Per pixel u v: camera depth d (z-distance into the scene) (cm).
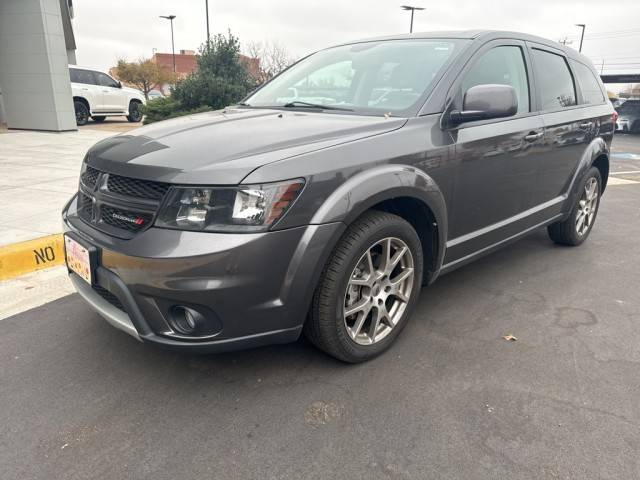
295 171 226
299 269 228
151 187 229
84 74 1662
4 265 387
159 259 214
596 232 554
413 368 275
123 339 299
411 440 220
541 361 284
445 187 295
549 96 402
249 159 225
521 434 224
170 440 219
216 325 224
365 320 278
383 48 358
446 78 306
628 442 220
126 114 1803
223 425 229
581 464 207
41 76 1341
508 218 367
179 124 295
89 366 272
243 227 217
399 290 289
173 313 225
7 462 205
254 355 284
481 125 321
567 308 353
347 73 348
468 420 233
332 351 262
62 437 220
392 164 261
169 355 284
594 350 297
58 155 908
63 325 315
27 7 1297
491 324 327
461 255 329
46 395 248
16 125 1405
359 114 301
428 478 200
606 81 3634
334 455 211
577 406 244
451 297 367
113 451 212
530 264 439
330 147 243
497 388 258
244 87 1455
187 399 246
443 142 290
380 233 259
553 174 408
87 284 270
